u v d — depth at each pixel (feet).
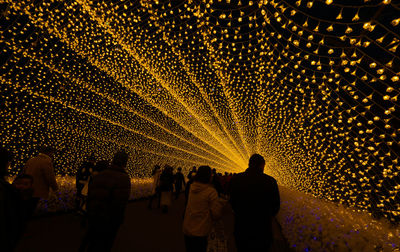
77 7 28.50
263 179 11.00
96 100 55.67
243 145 101.30
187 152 98.68
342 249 9.77
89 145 61.16
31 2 26.00
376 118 18.63
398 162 26.37
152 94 59.67
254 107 62.59
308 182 49.29
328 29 12.60
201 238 11.46
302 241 14.76
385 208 28.27
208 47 34.17
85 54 40.70
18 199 9.25
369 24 11.49
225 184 49.73
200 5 22.88
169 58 44.11
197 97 65.31
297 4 13.08
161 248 17.67
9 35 33.81
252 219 10.60
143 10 25.73
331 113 31.30
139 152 76.43
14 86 38.86
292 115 46.70
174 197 52.75
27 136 47.09
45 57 37.27
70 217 25.29
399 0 10.51
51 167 17.97
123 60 42.55
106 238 12.03
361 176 34.60
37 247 16.14
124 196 12.43
